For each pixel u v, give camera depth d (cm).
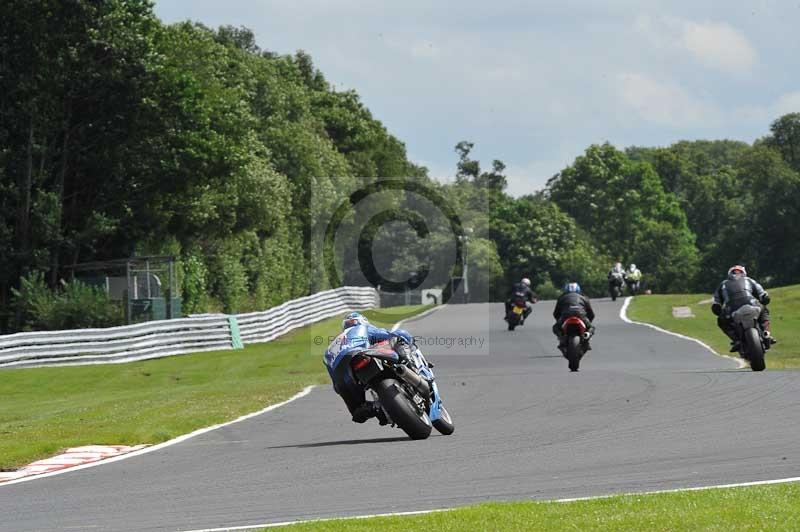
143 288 16062
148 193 17075
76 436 5322
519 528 2723
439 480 3703
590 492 3362
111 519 3250
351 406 4806
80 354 11575
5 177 15600
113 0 15750
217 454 4603
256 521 3116
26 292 14688
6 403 8450
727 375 7162
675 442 4331
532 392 6706
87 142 16300
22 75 15100
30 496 3775
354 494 3503
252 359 11656
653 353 10344
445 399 6588
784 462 3738
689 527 2653
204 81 19800
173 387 9062
